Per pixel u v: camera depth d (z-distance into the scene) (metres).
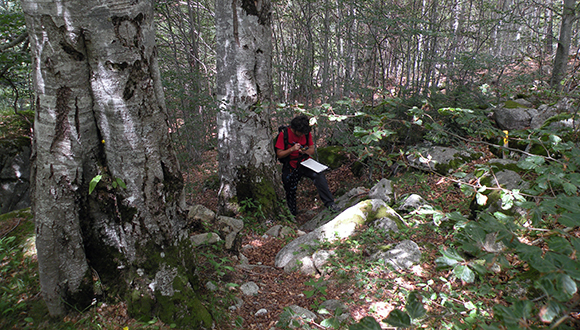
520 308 0.95
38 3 1.67
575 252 1.04
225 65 4.36
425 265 2.80
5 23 4.84
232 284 2.74
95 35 1.79
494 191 3.24
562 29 6.78
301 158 4.75
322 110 2.93
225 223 3.64
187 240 2.38
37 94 1.82
